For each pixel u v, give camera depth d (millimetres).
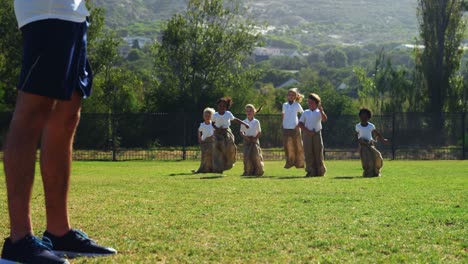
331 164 23078
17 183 3945
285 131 18375
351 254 4504
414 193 9328
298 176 15453
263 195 8984
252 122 16297
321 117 15586
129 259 4289
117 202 7949
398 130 30562
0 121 27781
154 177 14180
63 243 4336
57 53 4020
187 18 40281
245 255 4441
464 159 27875
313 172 15570
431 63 38656
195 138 29391
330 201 8086
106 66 37812
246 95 39375
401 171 17641
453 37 38844
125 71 40344
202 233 5379
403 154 29734
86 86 4402
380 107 39531
